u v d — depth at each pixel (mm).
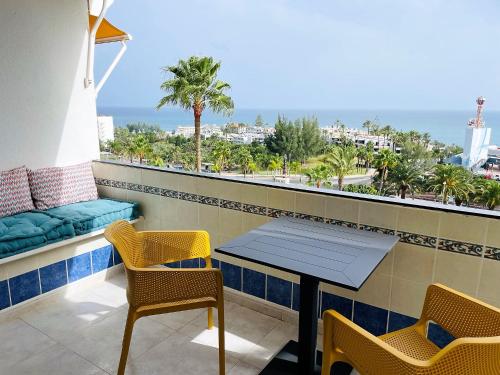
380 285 2082
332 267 1503
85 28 3434
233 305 2670
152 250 2201
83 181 3320
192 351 2119
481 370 1081
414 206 1899
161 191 3004
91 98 3574
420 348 1477
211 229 2742
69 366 1990
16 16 2916
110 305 2656
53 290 2691
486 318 1365
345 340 1320
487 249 1751
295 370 1920
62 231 2664
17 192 2916
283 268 1504
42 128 3191
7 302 2432
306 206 2256
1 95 2891
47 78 3186
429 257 1907
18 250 2420
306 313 1743
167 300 1729
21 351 2115
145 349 2133
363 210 2055
